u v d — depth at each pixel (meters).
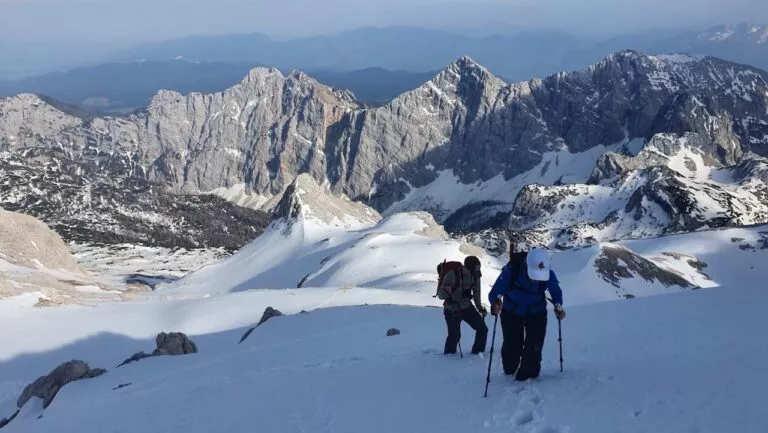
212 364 28.92
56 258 147.12
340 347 27.47
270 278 190.75
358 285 129.38
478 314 20.14
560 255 167.00
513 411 12.74
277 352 28.61
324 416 14.82
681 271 181.75
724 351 15.77
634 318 23.67
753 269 192.00
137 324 71.31
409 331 31.48
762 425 10.15
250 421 15.42
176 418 17.06
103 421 18.75
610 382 13.77
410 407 14.36
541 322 14.78
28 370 57.19
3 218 147.50
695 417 10.91
